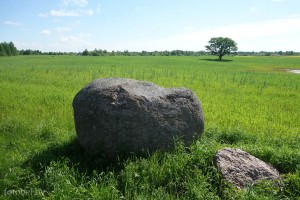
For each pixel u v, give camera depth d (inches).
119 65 1930.4
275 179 241.3
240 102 616.1
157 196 219.1
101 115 256.8
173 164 245.1
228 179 231.8
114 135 257.3
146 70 1428.4
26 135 346.3
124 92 262.5
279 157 275.1
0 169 260.4
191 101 290.2
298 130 413.1
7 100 523.2
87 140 269.1
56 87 737.6
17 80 873.5
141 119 259.4
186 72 1392.7
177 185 233.8
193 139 287.1
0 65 1692.9
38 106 488.4
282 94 765.9
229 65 2571.4
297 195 228.8
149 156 257.8
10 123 373.4
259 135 370.3
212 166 244.5
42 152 282.8
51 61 2524.6
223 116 465.7
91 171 253.1
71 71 1259.8
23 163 266.2
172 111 275.0
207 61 3233.3
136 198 213.3
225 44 4101.9
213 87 848.3
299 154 274.5
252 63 3063.5
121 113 255.6
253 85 949.2
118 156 261.1
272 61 3538.4
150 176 237.3
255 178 239.5
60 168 245.9
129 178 231.8
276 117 486.6
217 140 351.6
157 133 265.1
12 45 4648.1
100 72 1175.6
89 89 271.7
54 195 211.5
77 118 272.2
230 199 214.5
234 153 258.5
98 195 211.9
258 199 210.7
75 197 211.6
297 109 568.1
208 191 225.1
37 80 877.2
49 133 351.3
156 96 274.5
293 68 2303.2
